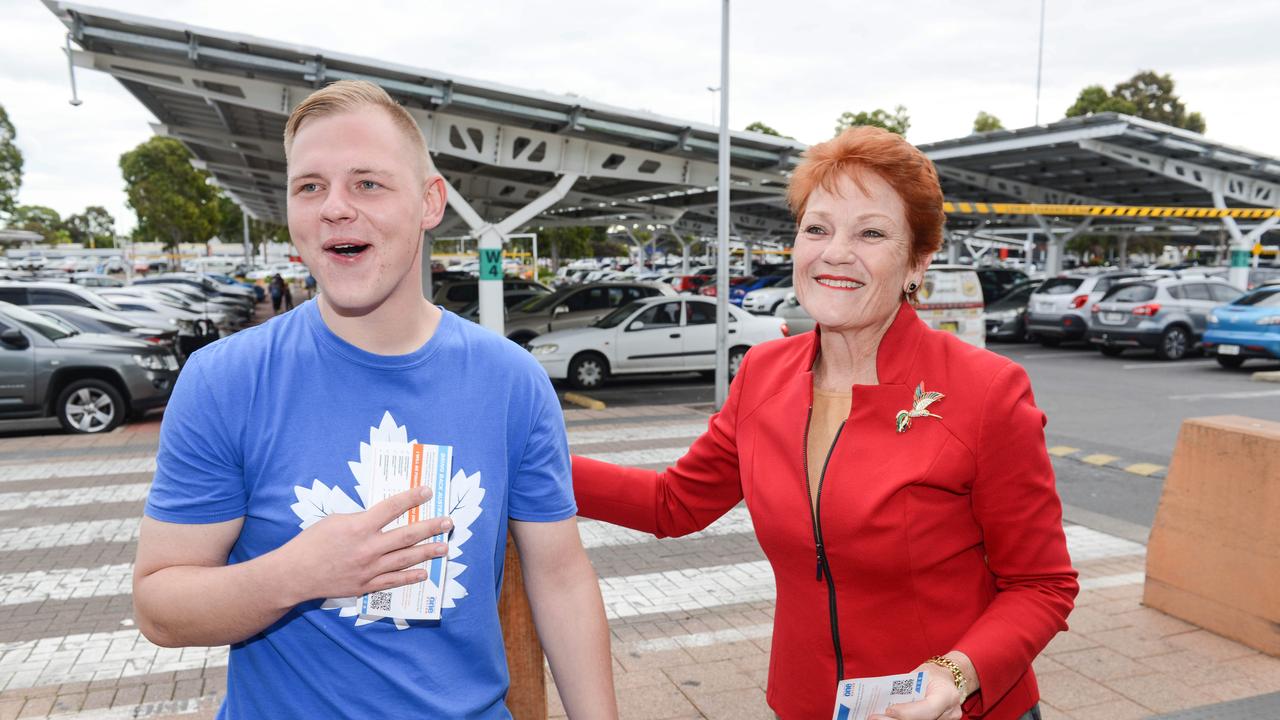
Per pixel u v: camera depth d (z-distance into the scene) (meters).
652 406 11.02
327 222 1.15
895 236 1.49
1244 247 18.97
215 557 1.18
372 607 1.15
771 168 12.29
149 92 11.61
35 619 4.37
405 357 1.20
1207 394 11.84
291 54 8.91
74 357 9.20
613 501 1.83
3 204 51.22
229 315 21.06
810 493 1.53
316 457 1.16
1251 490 3.71
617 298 15.73
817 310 1.52
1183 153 17.19
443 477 1.16
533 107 10.19
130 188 56.00
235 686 1.24
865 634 1.49
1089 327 16.86
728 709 3.31
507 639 1.67
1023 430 1.43
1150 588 4.21
